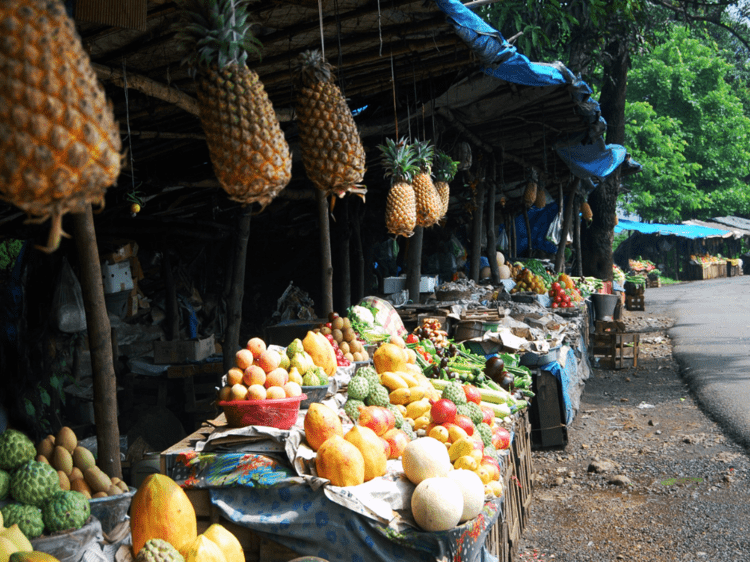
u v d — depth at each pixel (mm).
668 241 40781
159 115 5609
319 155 2750
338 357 5055
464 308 8844
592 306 15164
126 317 8570
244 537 3324
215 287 11422
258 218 10742
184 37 2098
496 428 5023
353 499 3156
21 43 1188
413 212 4914
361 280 11305
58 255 7609
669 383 10984
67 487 2961
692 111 38688
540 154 12172
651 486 6434
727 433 7773
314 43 4738
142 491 2773
